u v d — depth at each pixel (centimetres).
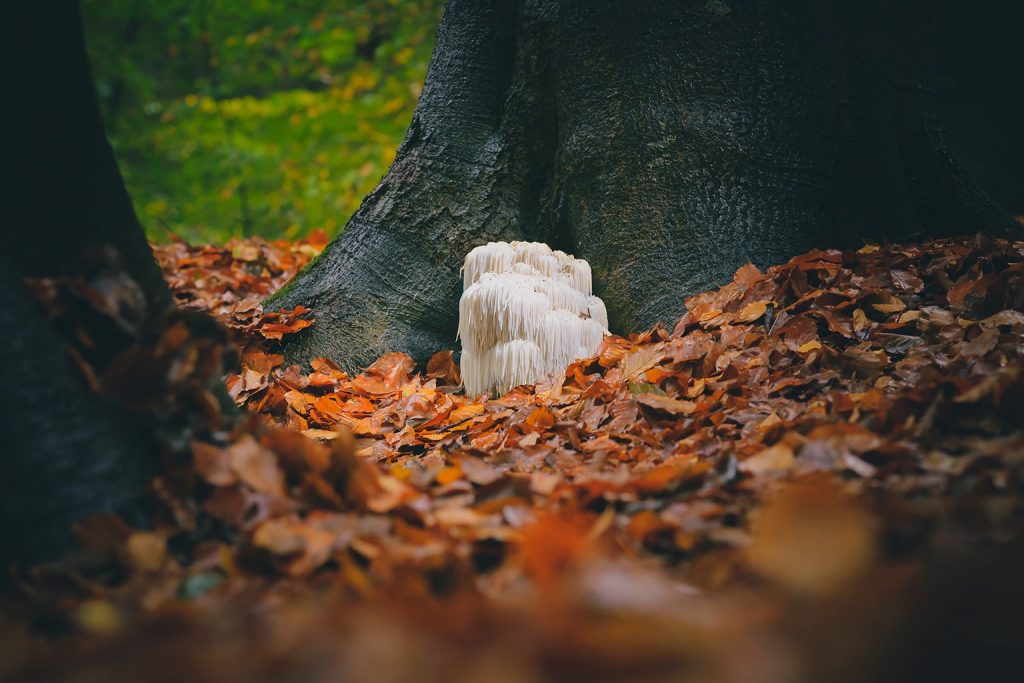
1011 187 1261
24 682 160
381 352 476
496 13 495
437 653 157
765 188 435
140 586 197
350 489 222
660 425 325
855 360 330
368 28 1375
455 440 354
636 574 180
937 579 164
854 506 201
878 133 452
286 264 673
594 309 435
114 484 218
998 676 143
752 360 350
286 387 435
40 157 231
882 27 455
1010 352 302
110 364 223
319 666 152
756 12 441
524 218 489
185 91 1512
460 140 495
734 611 169
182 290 583
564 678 149
